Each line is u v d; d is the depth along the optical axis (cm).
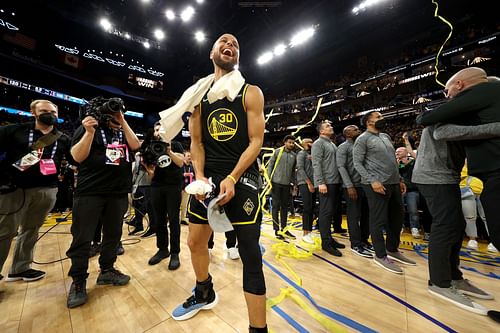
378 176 202
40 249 248
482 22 952
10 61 1148
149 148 188
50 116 153
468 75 138
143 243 268
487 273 183
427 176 154
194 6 1320
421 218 342
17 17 1134
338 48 1390
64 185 525
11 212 155
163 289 153
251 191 100
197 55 1678
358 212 238
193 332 109
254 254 94
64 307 131
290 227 378
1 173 152
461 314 124
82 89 1465
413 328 112
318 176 243
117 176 161
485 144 124
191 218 115
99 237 240
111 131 171
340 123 1272
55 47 1269
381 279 168
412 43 1174
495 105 121
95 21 1369
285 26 1389
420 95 994
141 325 115
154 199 205
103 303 135
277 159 305
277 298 139
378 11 1122
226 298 140
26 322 117
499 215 116
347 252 235
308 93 1586
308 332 109
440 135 141
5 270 189
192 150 114
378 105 1157
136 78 1623
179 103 114
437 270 146
